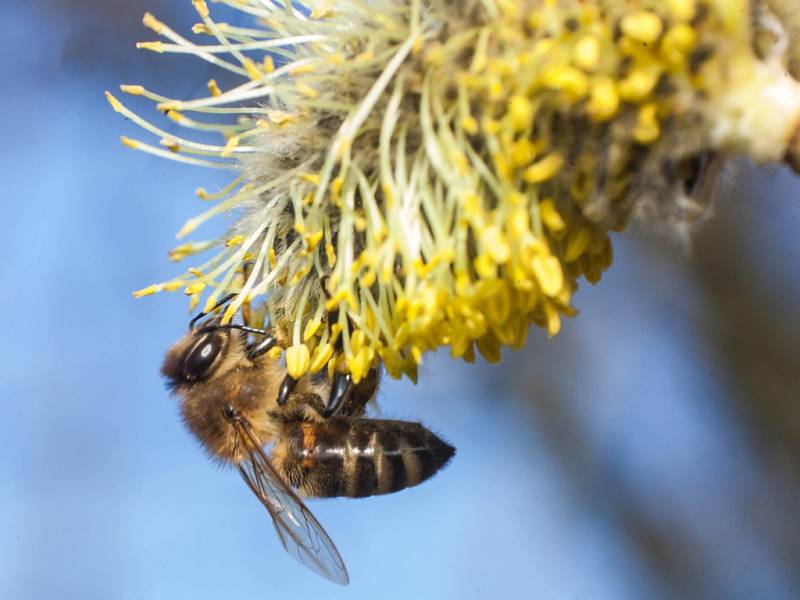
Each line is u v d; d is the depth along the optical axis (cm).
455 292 9
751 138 9
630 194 9
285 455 11
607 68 9
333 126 10
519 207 9
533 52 9
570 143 9
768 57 9
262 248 10
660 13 9
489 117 9
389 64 9
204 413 11
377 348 10
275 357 10
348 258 10
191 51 10
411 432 11
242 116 11
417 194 10
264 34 10
